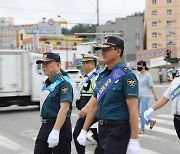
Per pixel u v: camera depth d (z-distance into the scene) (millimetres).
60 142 4469
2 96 14445
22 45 78938
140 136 9000
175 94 5141
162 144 8086
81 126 5891
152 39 81688
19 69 14750
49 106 4445
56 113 4434
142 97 9180
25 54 14844
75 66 68188
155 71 43938
